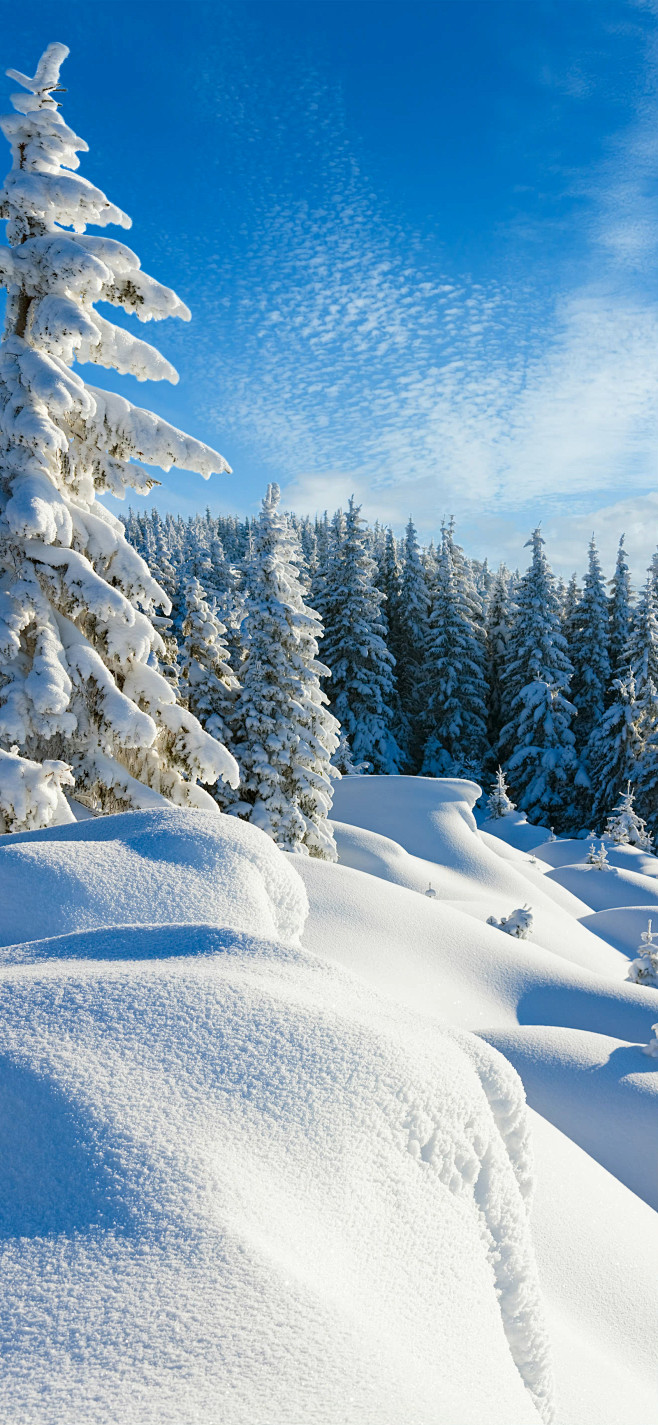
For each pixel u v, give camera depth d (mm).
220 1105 1781
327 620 40719
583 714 45656
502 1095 2479
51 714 7965
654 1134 9562
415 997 13453
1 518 8211
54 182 8219
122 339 8805
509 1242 2123
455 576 45219
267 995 2250
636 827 37062
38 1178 1560
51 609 8500
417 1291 1659
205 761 9109
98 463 9000
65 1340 1223
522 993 15070
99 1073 1810
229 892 4074
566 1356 4172
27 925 3600
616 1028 14023
